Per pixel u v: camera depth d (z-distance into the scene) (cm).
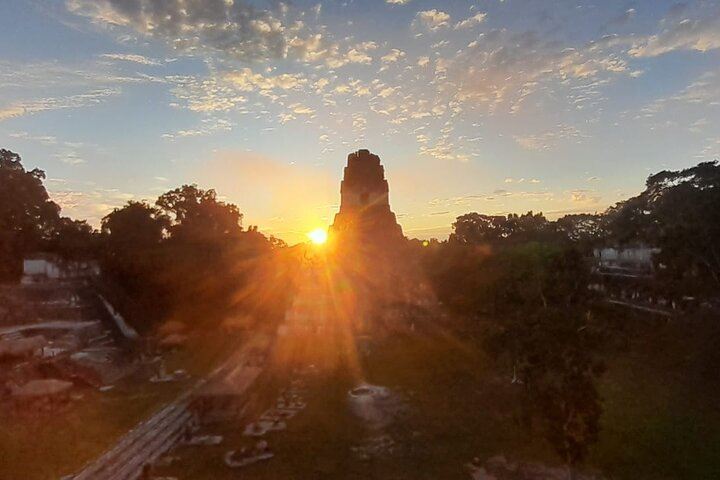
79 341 5778
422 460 3105
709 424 3444
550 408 2492
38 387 3947
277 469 3000
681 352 4756
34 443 3269
